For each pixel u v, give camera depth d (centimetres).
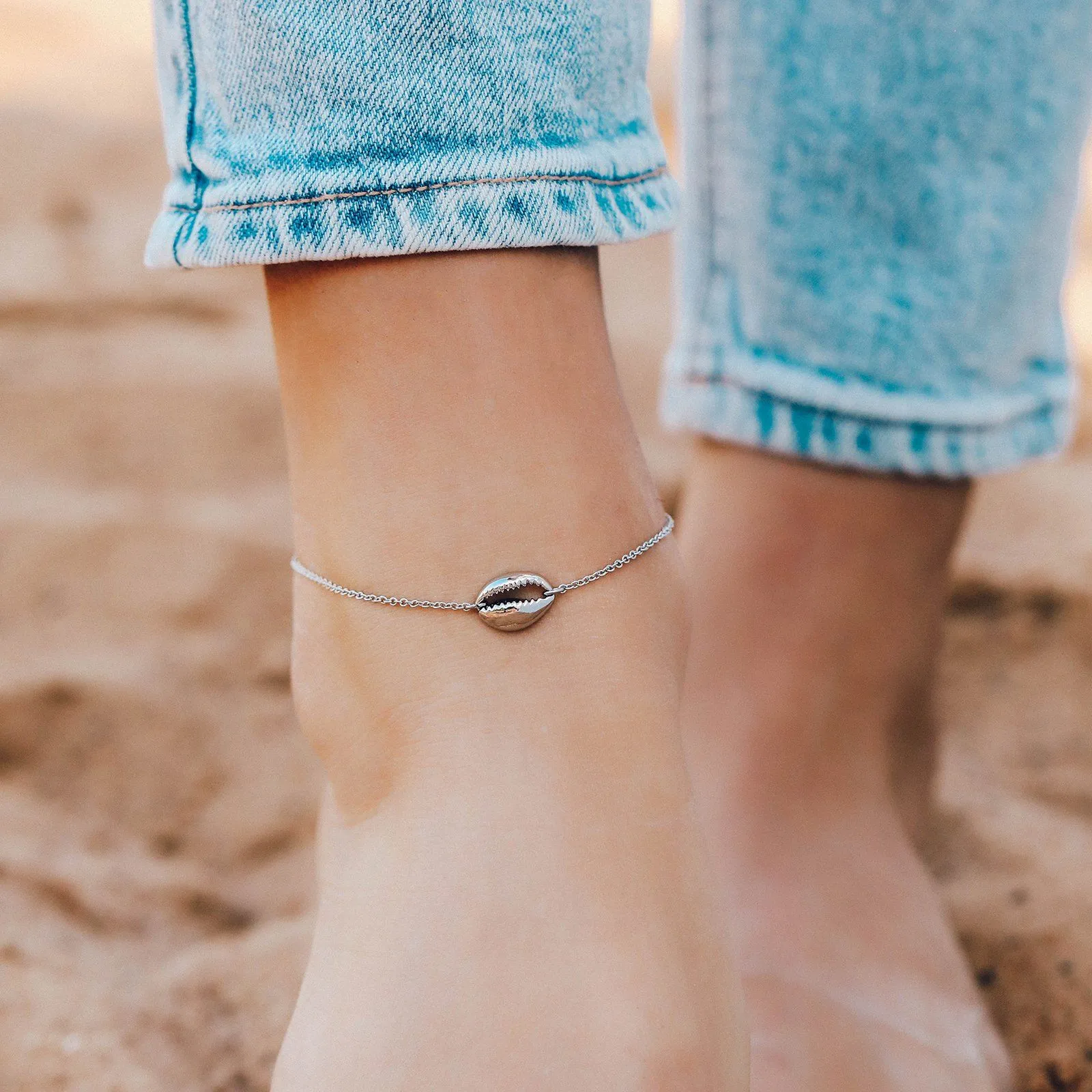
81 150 172
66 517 99
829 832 62
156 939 67
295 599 52
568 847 48
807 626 62
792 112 59
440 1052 47
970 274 60
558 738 48
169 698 83
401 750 49
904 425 61
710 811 62
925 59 58
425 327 48
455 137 47
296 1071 48
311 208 47
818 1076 56
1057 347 63
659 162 50
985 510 104
